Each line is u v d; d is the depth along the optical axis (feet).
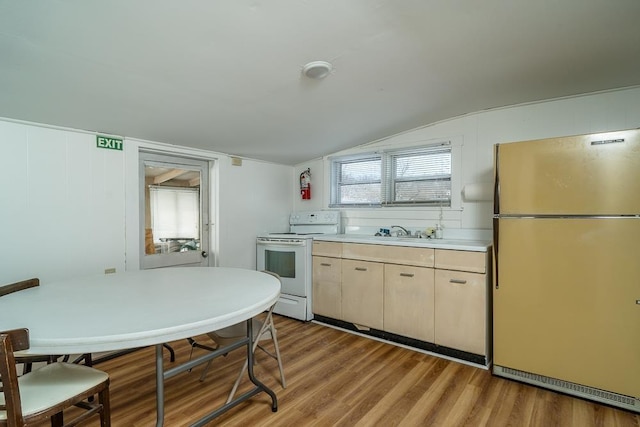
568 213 6.58
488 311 8.11
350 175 13.46
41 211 7.67
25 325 3.95
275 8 4.67
